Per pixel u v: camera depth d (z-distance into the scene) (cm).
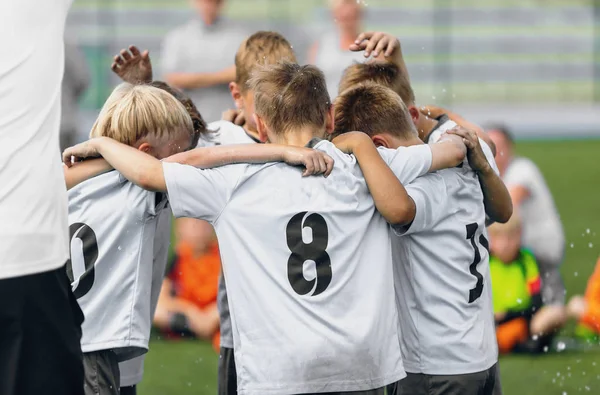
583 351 1847
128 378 1152
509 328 1831
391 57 1314
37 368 888
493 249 1864
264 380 949
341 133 1133
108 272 1017
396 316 1005
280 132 1034
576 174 4416
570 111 6869
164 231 1137
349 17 2403
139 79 1345
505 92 6962
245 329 965
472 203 1111
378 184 990
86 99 5725
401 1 7050
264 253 966
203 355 1839
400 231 1048
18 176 882
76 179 1023
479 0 7000
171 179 961
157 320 1966
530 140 5666
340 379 952
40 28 909
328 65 2431
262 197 976
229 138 1268
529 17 7019
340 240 976
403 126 1122
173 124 1055
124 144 1018
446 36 6919
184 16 6419
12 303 873
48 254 893
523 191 1945
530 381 1642
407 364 1098
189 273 1967
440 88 6794
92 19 6031
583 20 7031
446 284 1080
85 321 1005
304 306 953
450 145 1075
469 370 1075
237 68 1307
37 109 901
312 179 984
